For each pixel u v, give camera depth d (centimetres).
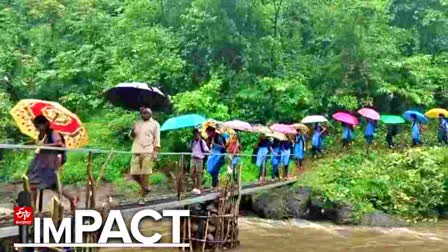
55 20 2614
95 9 2673
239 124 1568
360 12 2267
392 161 1920
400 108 2400
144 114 980
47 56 2586
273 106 2181
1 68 2364
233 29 2183
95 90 2383
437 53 2605
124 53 2339
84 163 1986
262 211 1708
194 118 1293
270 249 1255
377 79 2261
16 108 786
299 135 1920
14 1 2833
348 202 1675
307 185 1752
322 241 1379
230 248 1231
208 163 1289
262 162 1653
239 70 2242
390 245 1341
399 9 2619
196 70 2239
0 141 1962
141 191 980
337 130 2255
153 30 2236
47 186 749
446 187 1828
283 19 2434
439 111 2177
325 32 2391
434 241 1408
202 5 2178
